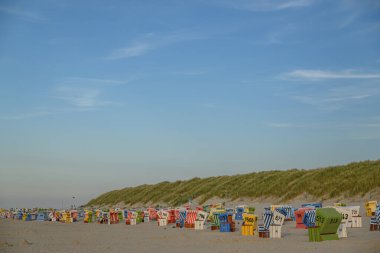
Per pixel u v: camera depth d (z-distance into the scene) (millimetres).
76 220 44281
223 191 57688
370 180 41312
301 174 51938
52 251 16922
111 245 19109
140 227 31344
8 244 19281
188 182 72438
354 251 15297
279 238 20484
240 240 20141
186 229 27953
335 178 45906
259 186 53812
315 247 16703
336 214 19062
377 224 22641
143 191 78062
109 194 90500
